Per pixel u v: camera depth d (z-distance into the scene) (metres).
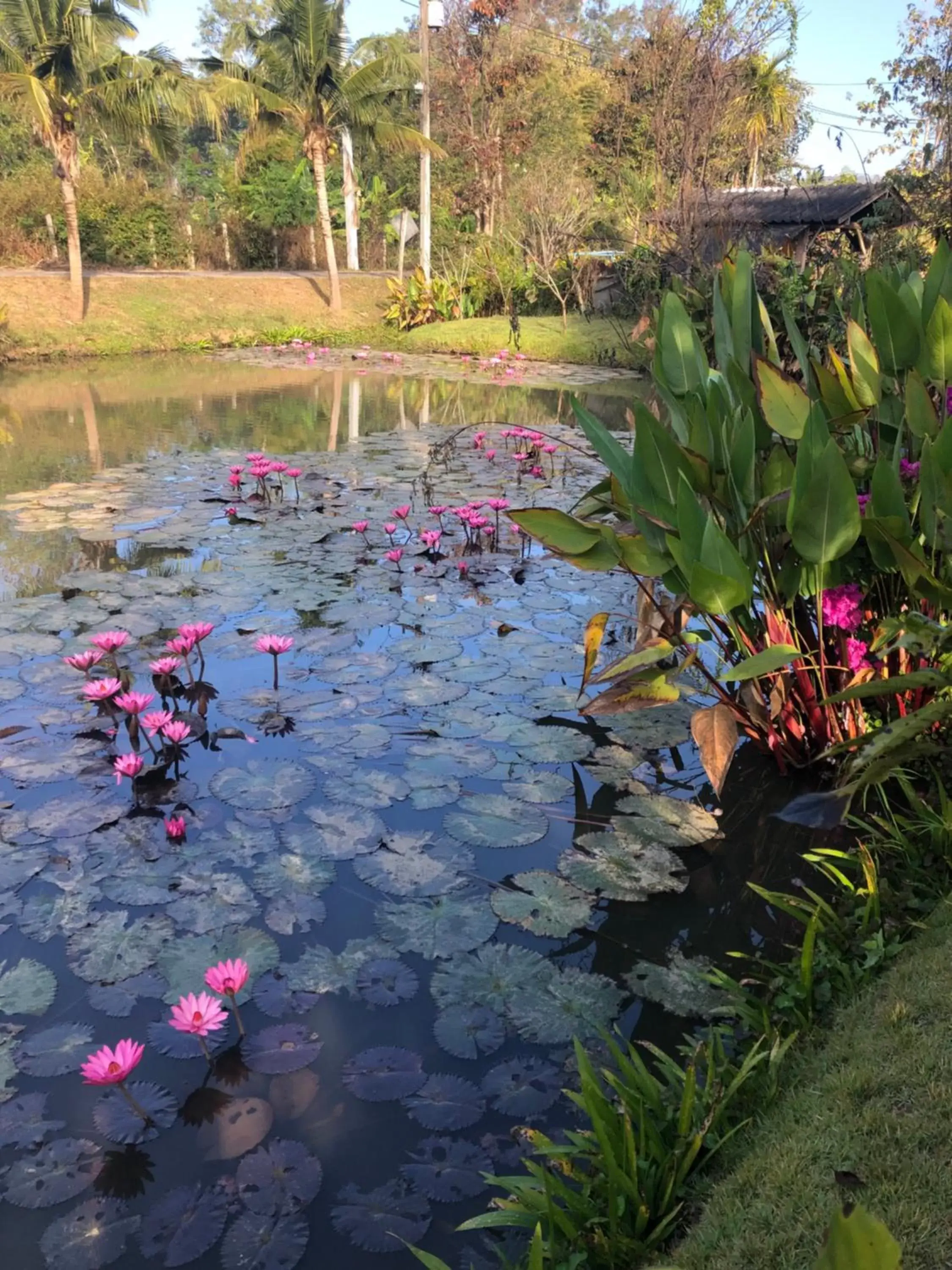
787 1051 1.82
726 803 2.95
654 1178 1.54
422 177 19.50
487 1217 1.46
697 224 14.31
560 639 4.12
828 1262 0.76
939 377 2.79
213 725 3.30
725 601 2.49
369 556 5.22
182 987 2.12
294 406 11.24
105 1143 1.74
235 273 21.36
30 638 4.00
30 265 19.83
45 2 14.32
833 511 2.39
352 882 2.50
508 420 10.25
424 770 3.04
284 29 17.55
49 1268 1.51
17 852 2.58
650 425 2.57
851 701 2.86
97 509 6.17
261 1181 1.67
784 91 21.86
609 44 34.59
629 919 2.42
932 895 2.27
